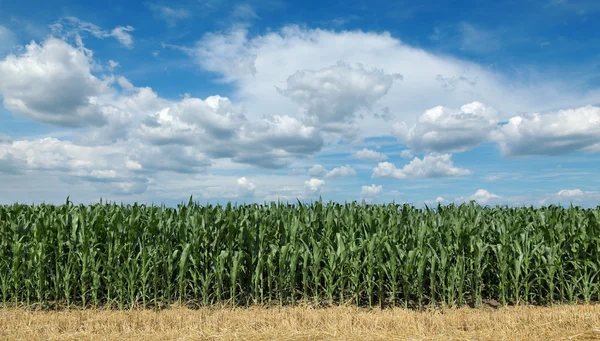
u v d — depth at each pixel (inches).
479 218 365.7
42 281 318.7
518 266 312.3
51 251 338.6
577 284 322.3
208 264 335.3
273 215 392.2
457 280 312.7
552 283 314.5
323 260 317.1
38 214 384.2
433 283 309.6
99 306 320.8
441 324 247.6
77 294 343.6
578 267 325.1
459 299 309.4
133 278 312.5
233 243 336.2
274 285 339.0
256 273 315.0
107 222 367.2
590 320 249.4
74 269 323.3
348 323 250.4
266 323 255.3
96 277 316.5
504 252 314.5
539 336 227.0
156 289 315.3
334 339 227.1
